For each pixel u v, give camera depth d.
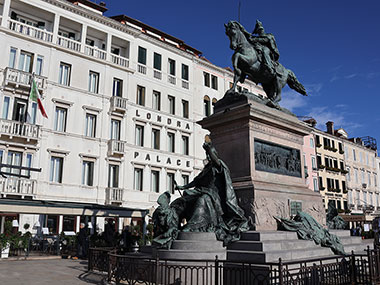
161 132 31.47
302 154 11.26
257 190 8.89
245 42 11.19
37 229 24.66
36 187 23.64
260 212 8.77
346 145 52.53
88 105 27.09
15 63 24.20
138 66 30.84
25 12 25.97
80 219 26.64
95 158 26.86
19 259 14.95
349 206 50.16
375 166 58.88
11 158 23.38
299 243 8.38
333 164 49.09
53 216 25.94
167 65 33.41
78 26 28.08
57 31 26.22
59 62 26.11
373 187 56.97
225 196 8.84
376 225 25.20
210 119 10.24
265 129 10.03
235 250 7.75
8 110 23.61
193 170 33.31
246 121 9.63
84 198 25.81
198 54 38.97
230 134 9.93
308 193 10.60
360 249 10.74
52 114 25.22
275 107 10.82
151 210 28.80
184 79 34.59
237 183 9.29
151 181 30.28
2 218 23.89
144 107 30.48
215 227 8.44
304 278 6.25
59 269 10.73
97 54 28.22
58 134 25.28
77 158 25.92
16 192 22.75
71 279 8.52
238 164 9.55
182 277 7.19
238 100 10.18
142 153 29.66
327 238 9.20
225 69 38.84
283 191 9.64
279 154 10.36
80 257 15.66
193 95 34.94
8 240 15.41
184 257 7.26
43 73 25.16
